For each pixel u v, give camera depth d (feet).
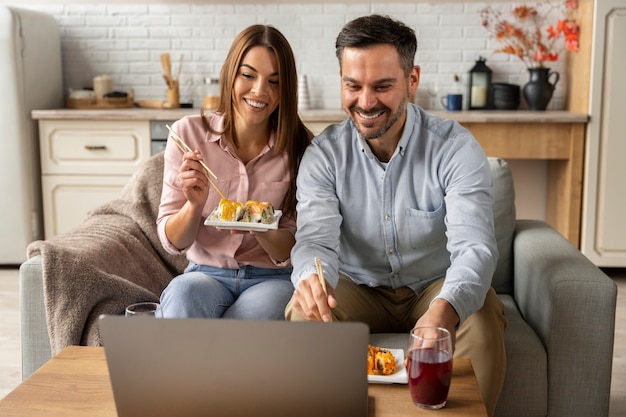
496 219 8.02
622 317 11.25
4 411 4.36
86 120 13.79
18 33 13.61
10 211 13.99
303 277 5.71
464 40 14.90
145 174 8.45
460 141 6.62
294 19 15.11
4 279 13.56
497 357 5.76
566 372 6.51
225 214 6.21
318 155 6.90
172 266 8.20
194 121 7.34
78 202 14.10
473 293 5.50
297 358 3.78
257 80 6.94
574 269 6.63
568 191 13.44
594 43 12.94
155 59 15.44
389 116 6.29
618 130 13.09
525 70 14.94
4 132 13.78
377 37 6.08
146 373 3.89
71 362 5.08
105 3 15.31
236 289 7.18
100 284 6.77
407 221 6.73
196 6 15.21
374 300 6.98
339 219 6.66
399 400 4.52
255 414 3.92
